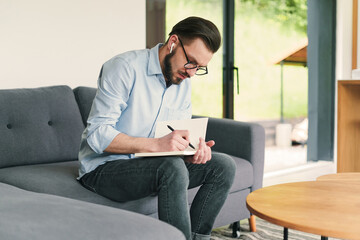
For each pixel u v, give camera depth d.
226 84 3.69
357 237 1.17
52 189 1.61
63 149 2.17
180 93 1.91
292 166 4.42
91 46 2.69
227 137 2.48
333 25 4.58
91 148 1.62
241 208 2.33
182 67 1.69
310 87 4.54
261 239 2.43
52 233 0.77
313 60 4.55
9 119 2.03
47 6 2.48
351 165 3.38
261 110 4.04
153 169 1.50
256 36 3.94
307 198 1.54
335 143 4.61
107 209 0.94
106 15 2.76
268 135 4.15
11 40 2.36
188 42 1.65
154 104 1.79
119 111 1.67
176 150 1.55
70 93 2.32
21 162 2.01
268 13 4.04
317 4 4.55
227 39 3.67
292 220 1.27
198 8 3.45
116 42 2.82
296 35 4.34
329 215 1.33
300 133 4.47
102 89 1.67
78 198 1.59
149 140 1.58
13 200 0.96
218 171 1.75
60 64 2.56
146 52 1.80
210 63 3.55
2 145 1.96
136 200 1.71
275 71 4.14
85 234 0.78
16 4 2.36
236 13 3.74
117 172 1.58
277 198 1.54
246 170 2.32
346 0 4.54
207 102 3.55
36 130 2.08
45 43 2.49
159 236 0.84
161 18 3.20
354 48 4.56
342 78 4.57
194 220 1.76
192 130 1.70
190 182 1.80
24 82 2.42
